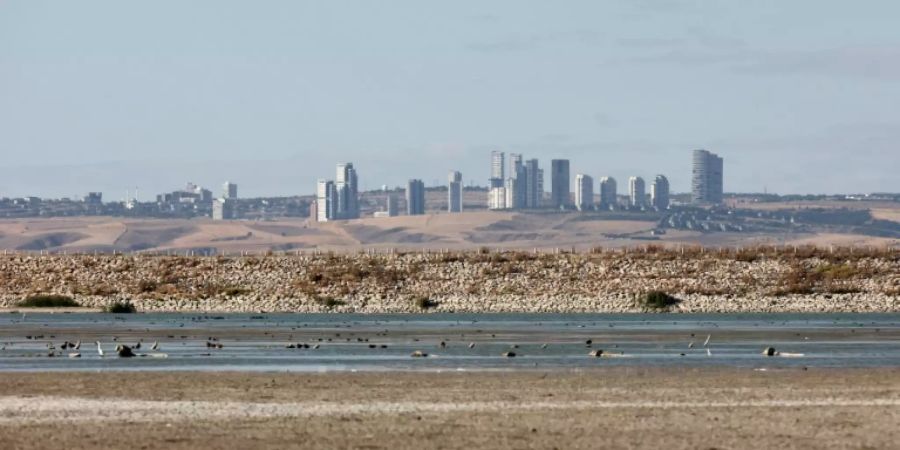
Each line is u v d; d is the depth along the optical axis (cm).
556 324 12975
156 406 5972
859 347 9756
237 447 4850
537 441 4988
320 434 5141
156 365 8006
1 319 13825
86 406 5966
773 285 17150
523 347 9612
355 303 16412
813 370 7719
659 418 5594
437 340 10362
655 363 8206
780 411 5822
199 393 6469
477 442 4956
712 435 5131
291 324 12825
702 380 7094
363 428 5303
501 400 6212
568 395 6412
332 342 10075
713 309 16138
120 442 4944
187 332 11412
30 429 5269
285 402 6131
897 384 6906
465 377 7231
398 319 14062
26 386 6744
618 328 12269
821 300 16562
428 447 4853
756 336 11062
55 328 12062
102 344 9831
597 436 5103
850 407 5966
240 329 11881
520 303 16375
